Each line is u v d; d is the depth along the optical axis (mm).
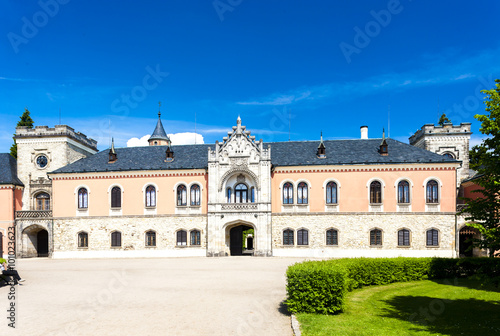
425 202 42312
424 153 44062
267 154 43438
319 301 17344
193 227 44969
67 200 47062
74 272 32281
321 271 17625
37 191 50312
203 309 18422
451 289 23859
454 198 41844
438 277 27797
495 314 17672
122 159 49094
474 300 20750
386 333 14523
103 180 46750
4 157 52719
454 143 52281
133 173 46219
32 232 48281
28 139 51625
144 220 45781
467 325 15836
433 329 15211
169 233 45281
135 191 46219
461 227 41906
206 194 45188
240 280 26672
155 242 45438
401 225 42500
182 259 41219
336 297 17406
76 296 21953
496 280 16062
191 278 27734
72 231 46562
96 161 49062
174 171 45844
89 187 46875
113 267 35312
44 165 51312
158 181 46062
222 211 43500
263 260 38938
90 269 34219
